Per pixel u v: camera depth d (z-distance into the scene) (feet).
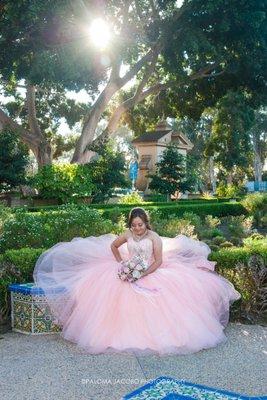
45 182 81.10
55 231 26.81
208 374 13.92
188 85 107.24
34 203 82.43
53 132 124.88
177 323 16.16
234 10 83.71
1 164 78.13
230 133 106.22
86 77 75.41
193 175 108.68
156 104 113.39
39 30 76.43
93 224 27.66
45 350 15.94
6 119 92.48
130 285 16.76
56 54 71.87
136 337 16.01
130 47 76.79
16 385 13.10
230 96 102.89
